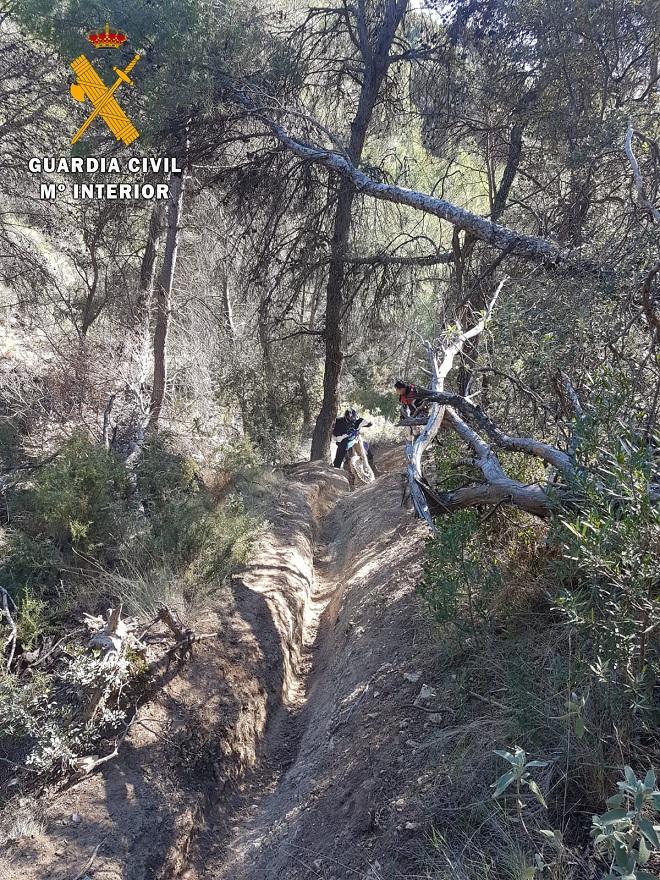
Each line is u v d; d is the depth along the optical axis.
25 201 12.55
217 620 6.06
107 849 3.88
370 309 13.78
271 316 14.49
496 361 5.31
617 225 6.34
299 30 13.05
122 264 14.59
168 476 7.94
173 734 4.73
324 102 14.60
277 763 5.16
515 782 3.08
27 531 6.44
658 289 4.62
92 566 6.17
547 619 4.11
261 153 11.10
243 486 9.75
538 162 9.53
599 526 2.77
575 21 8.29
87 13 8.55
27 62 10.95
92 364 9.19
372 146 15.72
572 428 3.80
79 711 4.59
